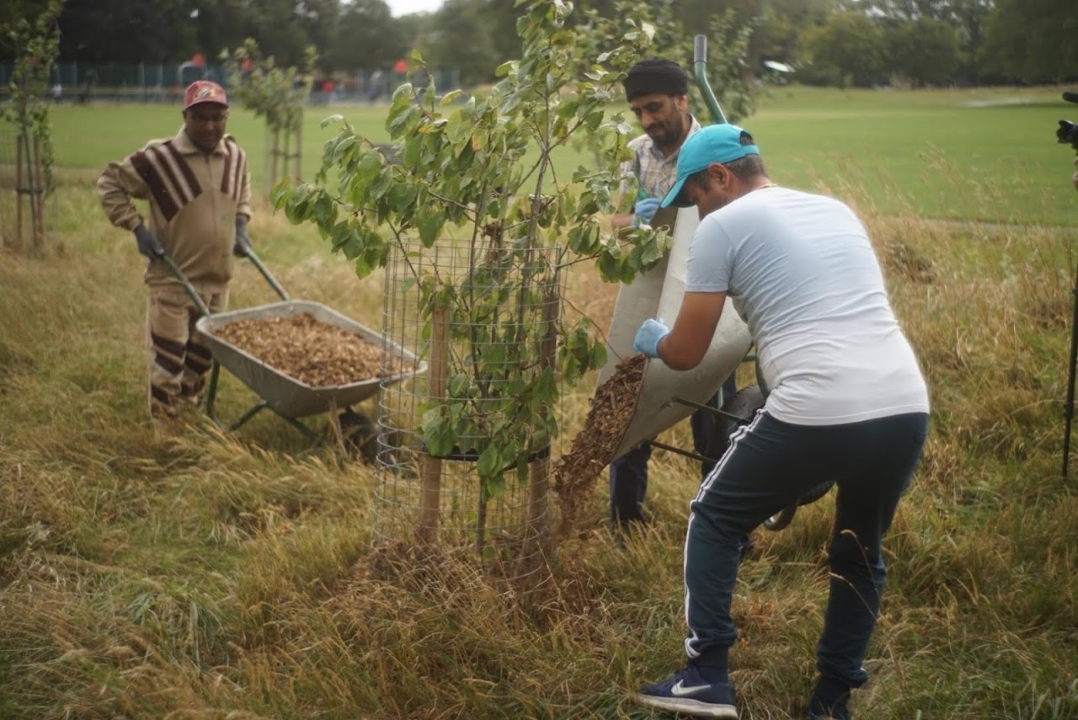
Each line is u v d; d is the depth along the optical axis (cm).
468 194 374
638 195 454
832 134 3400
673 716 338
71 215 1341
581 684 353
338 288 906
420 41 9719
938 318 655
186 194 598
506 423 380
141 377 676
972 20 7262
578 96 372
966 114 4612
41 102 1089
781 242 318
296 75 1634
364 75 8831
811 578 427
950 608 396
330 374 571
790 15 3997
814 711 343
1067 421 489
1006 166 1711
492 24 5122
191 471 541
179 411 598
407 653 360
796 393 307
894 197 831
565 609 393
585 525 474
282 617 395
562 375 392
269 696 346
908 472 319
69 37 7306
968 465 520
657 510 489
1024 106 5312
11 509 467
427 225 373
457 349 417
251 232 1234
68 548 458
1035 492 490
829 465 310
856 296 315
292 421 577
